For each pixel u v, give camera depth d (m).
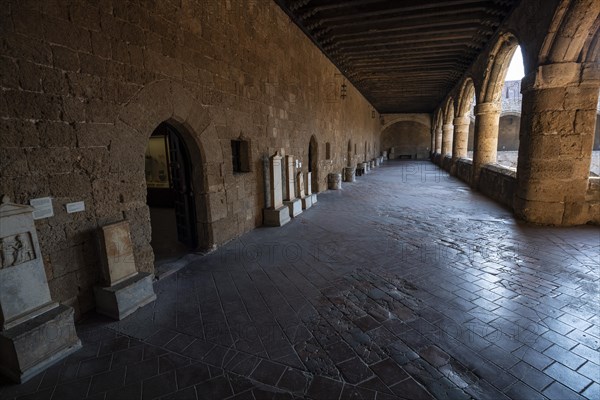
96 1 3.17
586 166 5.85
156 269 4.27
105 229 3.17
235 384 2.25
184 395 2.17
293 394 2.15
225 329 2.92
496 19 7.56
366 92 18.53
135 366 2.47
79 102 3.06
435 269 4.14
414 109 27.44
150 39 3.79
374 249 4.98
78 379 2.35
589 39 5.45
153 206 9.18
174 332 2.89
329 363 2.43
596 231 5.66
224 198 5.33
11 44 2.55
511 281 3.73
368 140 22.11
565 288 3.53
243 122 5.82
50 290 2.92
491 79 9.68
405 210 7.79
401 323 2.94
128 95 3.54
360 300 3.39
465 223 6.44
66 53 2.94
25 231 2.49
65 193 2.99
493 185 9.02
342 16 7.62
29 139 2.71
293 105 8.05
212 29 4.88
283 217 6.66
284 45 7.41
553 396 2.07
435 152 25.09
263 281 3.92
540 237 5.41
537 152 6.09
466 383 2.20
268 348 2.63
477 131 10.60
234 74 5.49
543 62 5.74
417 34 8.77
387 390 2.16
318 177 10.46
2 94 2.52
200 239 5.13
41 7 2.74
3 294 2.35
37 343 2.42
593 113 5.67
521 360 2.41
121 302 3.14
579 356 2.44
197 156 4.84
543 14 5.53
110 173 3.40
